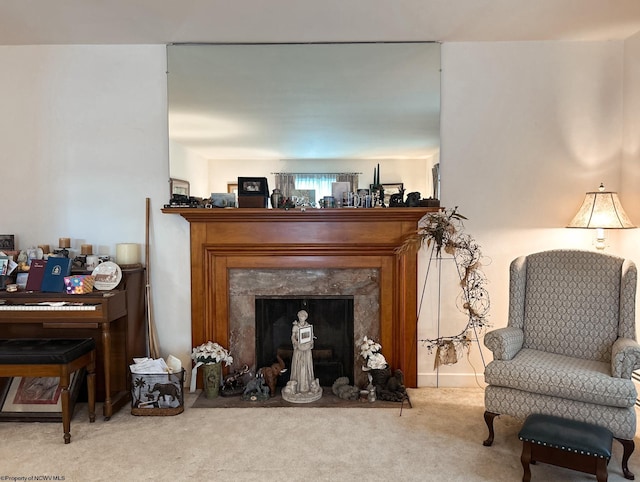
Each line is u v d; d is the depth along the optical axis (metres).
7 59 3.26
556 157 3.28
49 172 3.31
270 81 3.24
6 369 2.54
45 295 2.81
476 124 3.27
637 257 3.10
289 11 2.71
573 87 3.25
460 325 3.35
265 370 3.24
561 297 2.80
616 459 2.34
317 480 2.16
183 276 3.36
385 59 3.22
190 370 3.39
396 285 3.32
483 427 2.71
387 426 2.73
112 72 3.27
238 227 3.29
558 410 2.29
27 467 2.28
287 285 3.36
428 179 3.27
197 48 3.23
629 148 3.16
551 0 2.59
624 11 2.74
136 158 3.30
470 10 2.72
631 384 2.18
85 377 3.06
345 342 3.44
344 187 3.25
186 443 2.52
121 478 2.18
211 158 3.28
